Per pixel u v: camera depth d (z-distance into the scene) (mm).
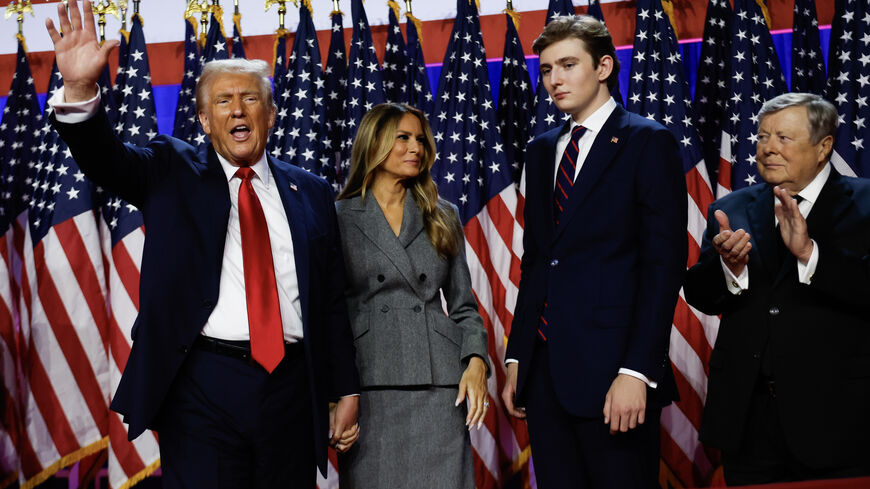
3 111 4410
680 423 3812
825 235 2621
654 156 2463
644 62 3969
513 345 2676
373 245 2846
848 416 2508
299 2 4414
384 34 4418
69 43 2088
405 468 2738
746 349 2672
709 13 4074
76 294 3998
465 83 4102
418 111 3000
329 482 3977
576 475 2516
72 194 4059
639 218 2484
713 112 4027
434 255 2902
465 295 2977
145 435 3941
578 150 2613
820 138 2676
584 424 2453
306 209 2479
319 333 2410
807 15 3998
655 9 4016
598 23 2605
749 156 3822
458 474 2762
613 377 2395
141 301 2227
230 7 4484
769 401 2639
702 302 2859
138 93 4152
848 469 2484
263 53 4445
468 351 2828
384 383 2754
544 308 2570
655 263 2395
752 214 2828
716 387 2730
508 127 4141
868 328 2584
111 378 3910
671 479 3805
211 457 2232
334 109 4195
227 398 2232
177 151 2406
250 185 2387
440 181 4016
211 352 2252
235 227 2348
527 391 2615
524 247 2795
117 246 3982
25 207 4191
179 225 2281
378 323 2799
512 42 4188
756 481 2674
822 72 3939
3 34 4539
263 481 2299
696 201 3816
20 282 4168
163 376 2176
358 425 2754
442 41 4402
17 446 3994
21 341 4113
